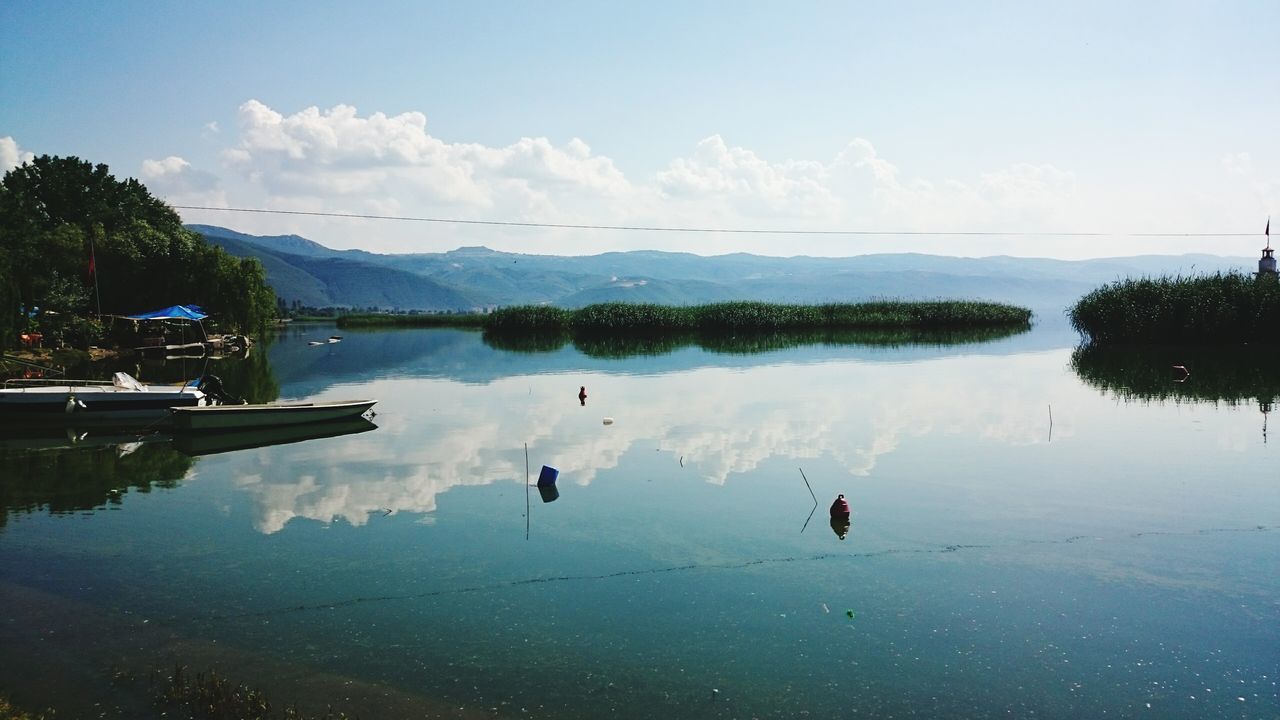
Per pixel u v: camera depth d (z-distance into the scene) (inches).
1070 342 2325.3
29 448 869.2
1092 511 583.8
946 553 497.7
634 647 374.6
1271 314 1870.1
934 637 385.1
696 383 1389.0
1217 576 458.3
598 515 580.4
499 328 3211.1
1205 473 694.5
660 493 640.4
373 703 326.0
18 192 2810.0
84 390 1011.3
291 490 663.8
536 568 474.9
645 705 324.8
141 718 316.5
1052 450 794.2
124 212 2987.2
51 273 2176.4
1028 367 1593.3
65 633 391.9
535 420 1006.4
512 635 386.9
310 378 1566.2
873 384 1347.2
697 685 340.2
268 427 964.6
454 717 315.9
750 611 413.7
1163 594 433.7
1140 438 851.4
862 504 605.0
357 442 877.8
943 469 716.7
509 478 698.2
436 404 1168.2
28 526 567.2
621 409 1088.8
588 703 326.3
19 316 1750.7
